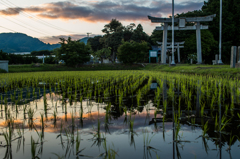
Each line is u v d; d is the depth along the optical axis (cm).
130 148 246
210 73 1213
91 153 235
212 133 293
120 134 296
